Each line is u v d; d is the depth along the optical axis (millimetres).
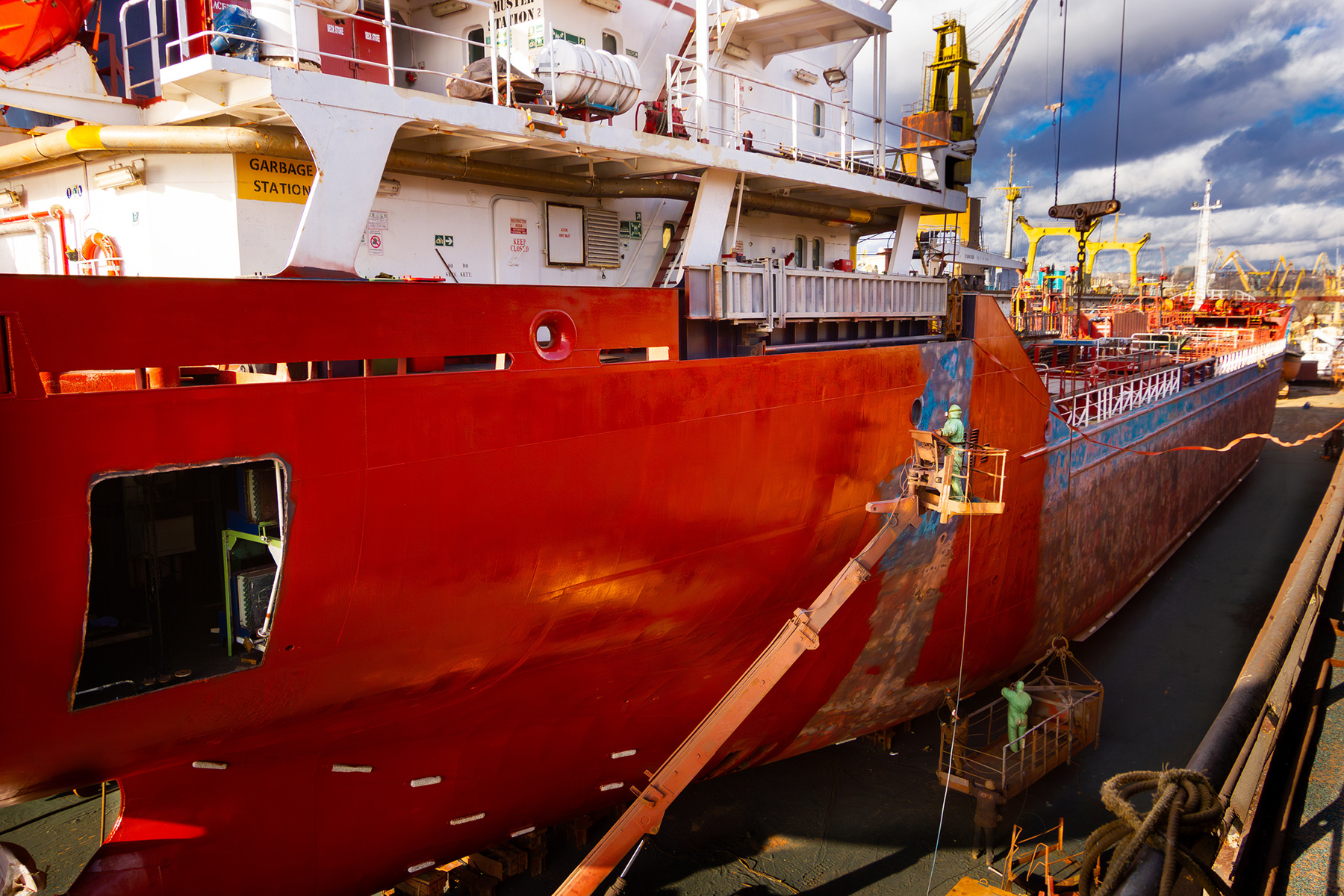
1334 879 3547
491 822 7957
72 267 7961
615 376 6480
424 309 5539
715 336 8281
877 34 11523
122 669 5355
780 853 9445
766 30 11422
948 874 9148
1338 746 4656
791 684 9453
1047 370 19406
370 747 6691
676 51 10531
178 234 7027
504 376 5840
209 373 6461
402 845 7352
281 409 4902
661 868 9172
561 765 8148
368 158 6059
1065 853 9484
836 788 10773
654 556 7176
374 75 8414
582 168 8898
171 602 6188
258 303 4895
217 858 6238
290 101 5625
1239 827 3572
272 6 6277
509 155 8180
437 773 7250
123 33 6906
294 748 6234
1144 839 2475
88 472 4375
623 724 8406
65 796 10672
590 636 7211
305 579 5266
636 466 6746
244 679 5312
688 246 9180
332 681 5797
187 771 5836
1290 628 5152
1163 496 18812
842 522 8867
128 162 6977
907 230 13180
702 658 8508
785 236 12672
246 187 6773
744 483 7656
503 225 8578
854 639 9859
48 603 4414
